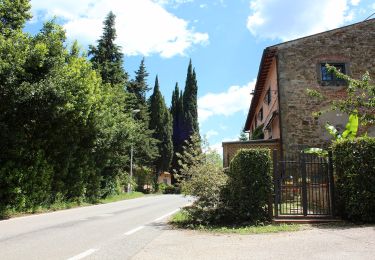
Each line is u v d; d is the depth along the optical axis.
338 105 15.04
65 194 21.41
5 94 14.00
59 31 16.58
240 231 9.52
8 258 6.54
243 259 6.30
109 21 40.25
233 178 11.20
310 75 20.33
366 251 6.56
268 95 24.66
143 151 46.19
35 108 15.16
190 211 11.41
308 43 20.64
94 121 22.11
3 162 16.00
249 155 10.90
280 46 20.66
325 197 11.04
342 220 10.52
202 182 11.49
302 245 7.34
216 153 13.03
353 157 10.48
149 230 10.47
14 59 14.14
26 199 16.78
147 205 22.39
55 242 8.33
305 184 10.89
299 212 11.35
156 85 56.94
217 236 9.03
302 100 20.11
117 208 19.84
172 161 61.03
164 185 58.12
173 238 8.88
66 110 17.12
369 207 10.20
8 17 16.23
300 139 19.78
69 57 18.75
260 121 30.58
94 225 11.75
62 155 20.53
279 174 11.14
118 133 26.03
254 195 10.73
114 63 37.66
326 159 11.47
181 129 62.91
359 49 20.59
